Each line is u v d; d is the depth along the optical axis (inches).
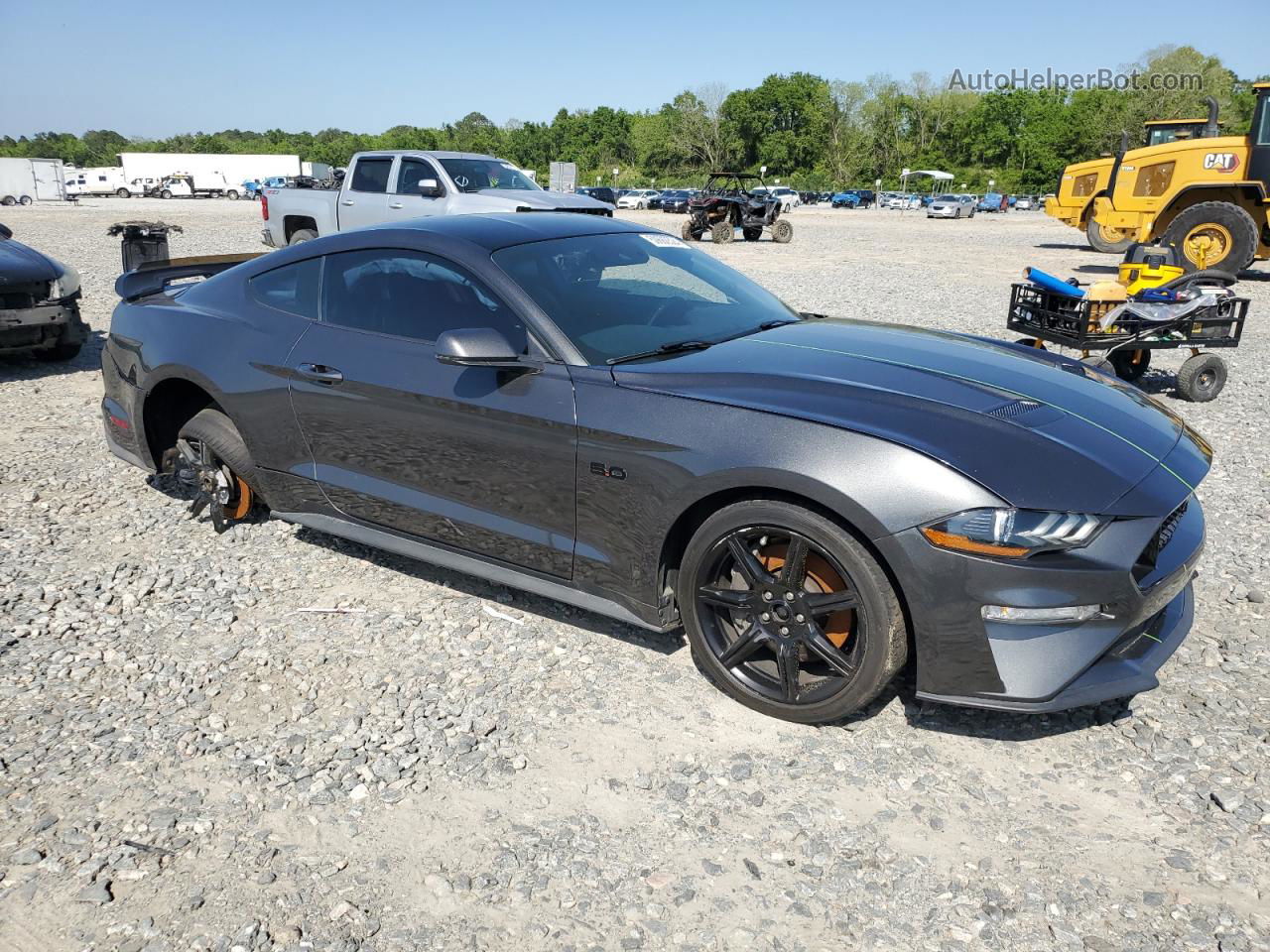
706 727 114.2
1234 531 176.4
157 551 167.0
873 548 102.0
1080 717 115.5
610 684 123.6
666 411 114.0
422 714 117.0
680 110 4847.4
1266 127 553.0
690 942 82.6
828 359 125.0
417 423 134.7
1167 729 113.1
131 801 101.0
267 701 120.3
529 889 88.7
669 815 98.8
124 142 7440.9
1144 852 93.0
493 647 133.5
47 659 130.4
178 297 173.9
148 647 134.0
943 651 100.3
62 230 925.2
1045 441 103.8
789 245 938.1
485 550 134.7
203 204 1964.8
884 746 110.0
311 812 99.3
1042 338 298.0
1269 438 242.4
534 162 6146.7
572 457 120.4
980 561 96.9
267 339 153.3
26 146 7386.8
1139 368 313.4
